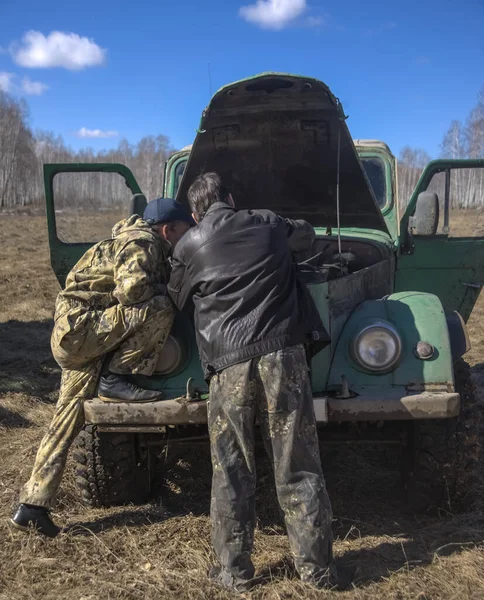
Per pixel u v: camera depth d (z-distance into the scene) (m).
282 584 2.60
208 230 2.68
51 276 12.55
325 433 3.20
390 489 3.57
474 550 2.81
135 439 3.33
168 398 2.94
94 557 2.86
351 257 3.86
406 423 3.19
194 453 4.17
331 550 2.60
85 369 2.99
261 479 3.67
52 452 2.99
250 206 4.63
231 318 2.57
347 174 4.03
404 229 4.35
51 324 8.55
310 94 3.37
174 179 5.29
